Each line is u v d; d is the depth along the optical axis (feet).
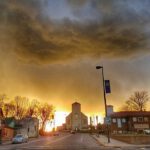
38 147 100.42
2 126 204.03
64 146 103.30
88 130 485.97
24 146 111.14
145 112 312.91
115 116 309.83
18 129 259.60
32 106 370.94
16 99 349.41
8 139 205.57
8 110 338.13
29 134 292.81
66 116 569.23
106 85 119.03
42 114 383.24
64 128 567.18
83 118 557.74
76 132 491.31
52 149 87.76
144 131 245.86
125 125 307.17
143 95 358.23
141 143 109.50
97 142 132.46
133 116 304.71
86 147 95.71
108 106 321.93
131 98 361.51
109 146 97.30
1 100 328.08
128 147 92.02
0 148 100.17
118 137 143.64
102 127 354.95
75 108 563.07
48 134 374.63
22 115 346.74
